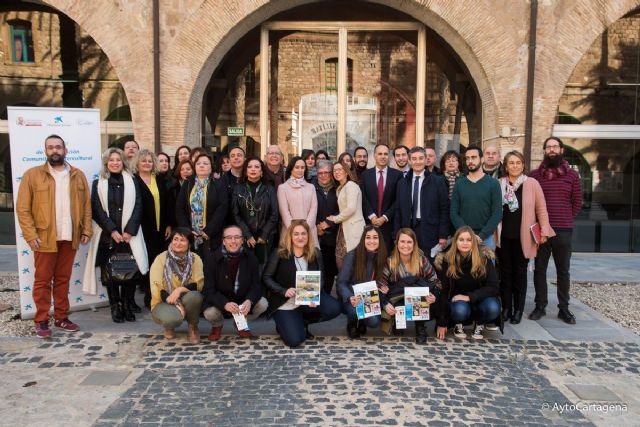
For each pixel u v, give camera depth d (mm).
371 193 6117
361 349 4891
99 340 5066
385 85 10570
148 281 6074
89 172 6004
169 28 8883
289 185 5855
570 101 11789
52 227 5070
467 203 5551
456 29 8945
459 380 4188
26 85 11906
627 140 11203
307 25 10352
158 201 6012
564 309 5891
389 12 10281
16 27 11758
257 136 10641
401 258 5180
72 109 5832
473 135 10820
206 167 5734
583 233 11352
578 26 8930
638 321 6035
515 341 5188
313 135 10680
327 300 5203
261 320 5809
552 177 5773
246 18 8984
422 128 10539
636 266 9602
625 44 11586
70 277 5496
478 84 9602
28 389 3961
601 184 11297
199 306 4910
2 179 11531
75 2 8922
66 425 3418
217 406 3684
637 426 3520
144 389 3963
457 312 5062
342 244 5914
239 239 4996
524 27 8914
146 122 9039
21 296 5703
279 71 10555
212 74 9719
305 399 3797
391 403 3748
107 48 8961
